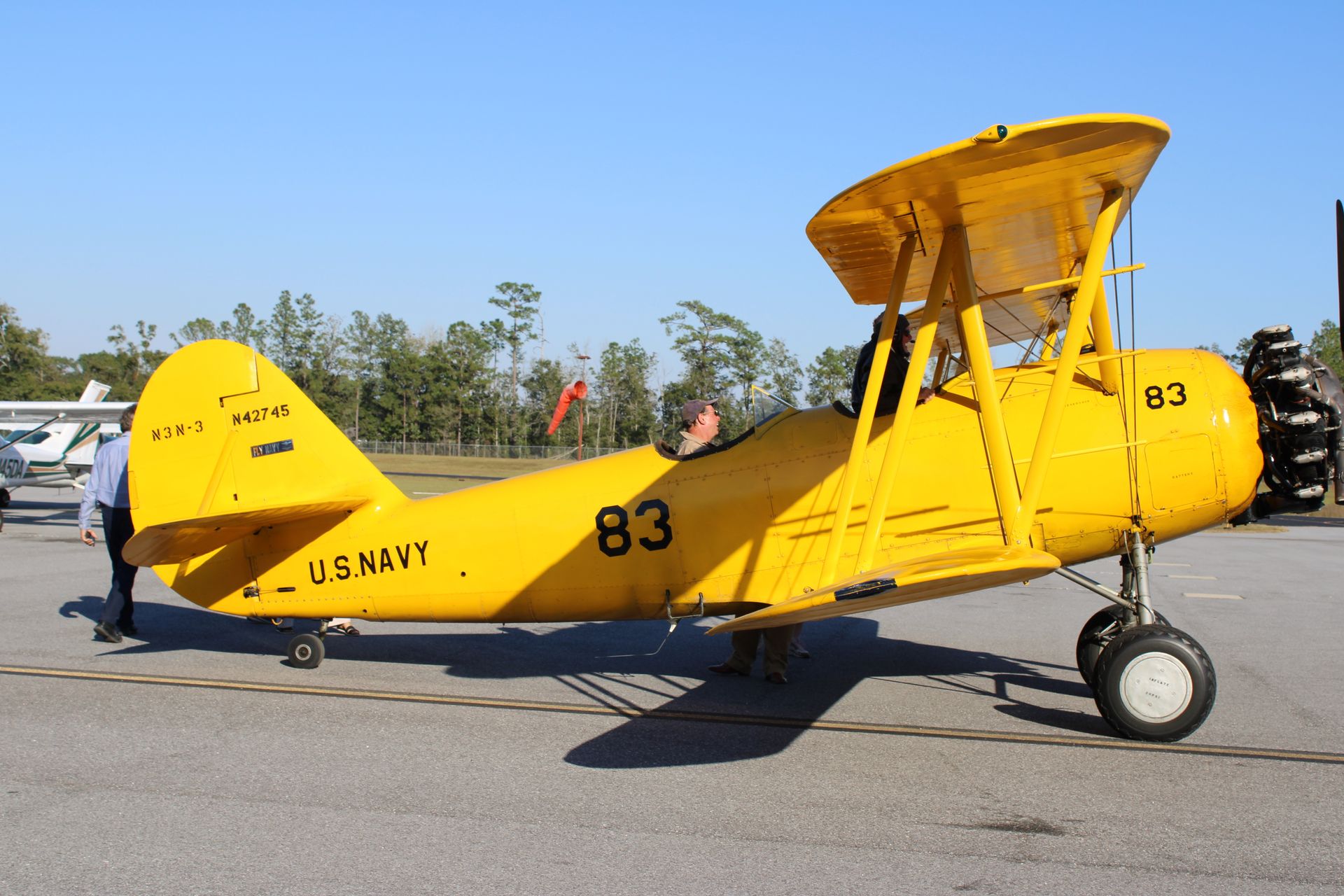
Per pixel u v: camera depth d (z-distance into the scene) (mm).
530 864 3148
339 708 5215
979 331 4703
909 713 5117
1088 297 4434
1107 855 3221
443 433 78188
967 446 5090
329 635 7402
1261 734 4656
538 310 80625
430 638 7316
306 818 3572
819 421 5402
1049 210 4676
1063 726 4840
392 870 3102
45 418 17688
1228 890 2947
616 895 2922
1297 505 5094
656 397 75312
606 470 5727
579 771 4148
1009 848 3281
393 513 6020
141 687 5641
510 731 4777
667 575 5520
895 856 3215
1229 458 4910
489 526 5785
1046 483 4996
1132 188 4418
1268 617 8062
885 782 3998
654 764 4258
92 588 9492
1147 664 4492
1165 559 13172
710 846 3311
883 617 8234
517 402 78688
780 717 5039
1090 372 5238
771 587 5332
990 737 4648
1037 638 7266
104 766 4164
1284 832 3424
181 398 6297
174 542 5828
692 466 5504
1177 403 4992
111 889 2951
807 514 5254
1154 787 3914
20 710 5105
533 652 6785
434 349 80500
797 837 3385
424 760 4305
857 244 5078
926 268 5715
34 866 3121
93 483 7023
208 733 4703
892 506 5094
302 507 5664
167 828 3459
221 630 7570
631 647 6992
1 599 8773
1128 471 4949
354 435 81500
